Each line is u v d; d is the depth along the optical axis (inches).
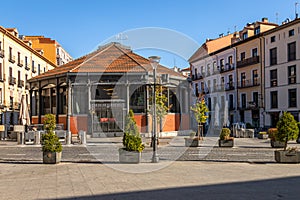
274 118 1482.5
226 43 2004.2
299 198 259.3
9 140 1058.1
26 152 671.8
